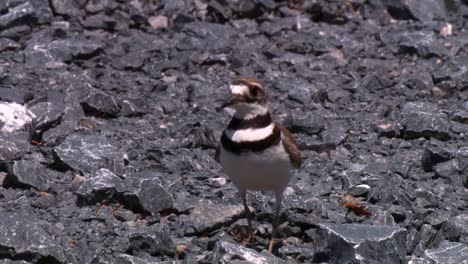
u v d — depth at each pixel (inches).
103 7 789.9
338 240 415.5
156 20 791.1
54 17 782.5
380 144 591.2
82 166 522.0
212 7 804.0
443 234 452.8
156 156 550.6
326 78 697.0
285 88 668.7
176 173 534.3
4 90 625.0
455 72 699.4
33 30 759.1
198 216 464.4
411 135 599.2
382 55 752.3
